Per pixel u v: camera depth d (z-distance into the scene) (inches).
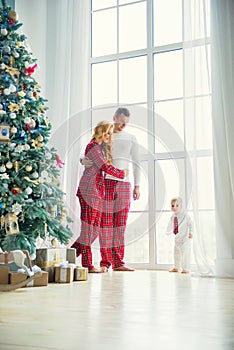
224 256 159.0
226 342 52.9
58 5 200.2
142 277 146.0
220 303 85.8
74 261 147.9
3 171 143.4
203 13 172.6
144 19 202.5
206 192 164.7
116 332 58.7
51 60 199.6
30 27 199.5
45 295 99.9
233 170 158.7
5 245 140.8
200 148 167.8
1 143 143.9
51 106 195.6
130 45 204.2
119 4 206.8
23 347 50.2
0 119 147.1
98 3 210.5
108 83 205.6
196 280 138.5
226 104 162.7
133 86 201.5
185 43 174.9
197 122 169.3
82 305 83.7
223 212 161.3
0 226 145.8
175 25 196.7
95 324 64.4
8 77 150.3
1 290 108.7
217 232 160.7
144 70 199.9
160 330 60.1
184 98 172.9
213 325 63.5
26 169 147.3
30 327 62.1
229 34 165.8
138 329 60.7
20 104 149.9
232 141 160.7
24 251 121.3
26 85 156.6
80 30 196.2
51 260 135.4
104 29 209.0
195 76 171.3
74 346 50.9
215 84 167.0
